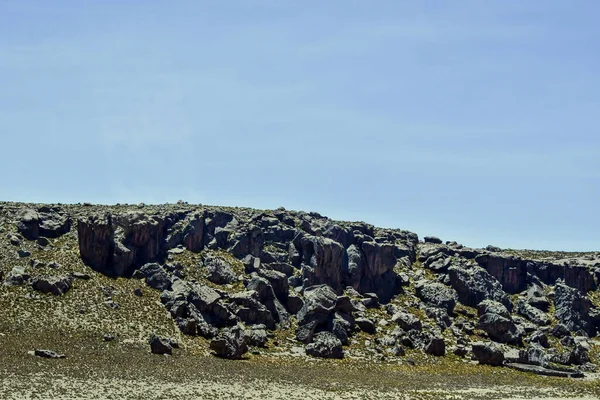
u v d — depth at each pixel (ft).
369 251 593.01
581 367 504.02
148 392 315.78
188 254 541.34
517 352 513.45
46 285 448.65
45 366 343.05
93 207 600.80
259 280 506.89
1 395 286.25
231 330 435.94
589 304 607.78
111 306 450.71
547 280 647.97
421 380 412.57
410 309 559.79
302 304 515.91
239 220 592.19
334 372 414.21
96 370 347.97
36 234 523.29
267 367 406.82
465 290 592.60
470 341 525.34
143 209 592.60
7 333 389.60
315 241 563.89
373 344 488.85
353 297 556.92
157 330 437.99
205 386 339.16
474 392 385.09
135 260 515.50
